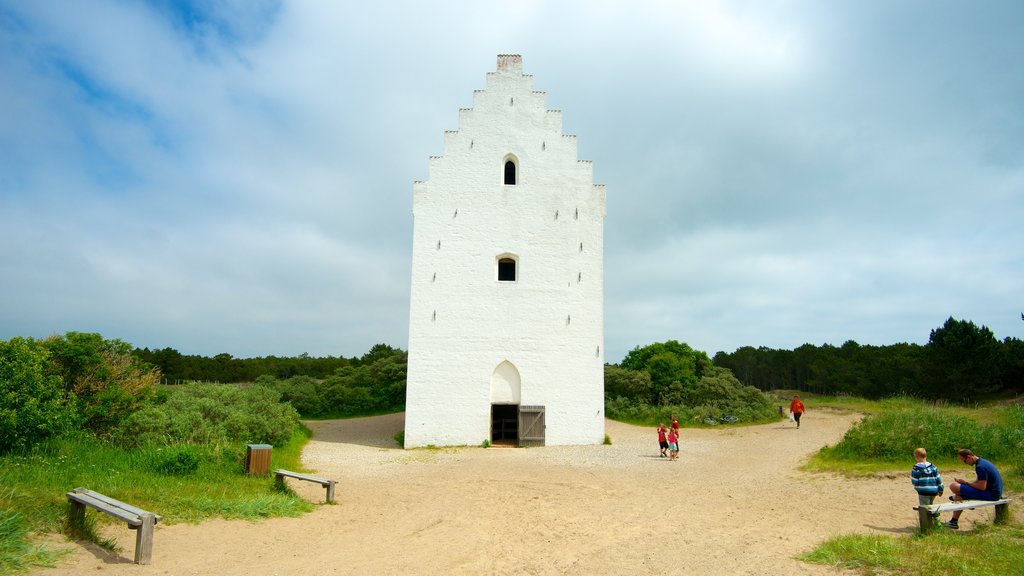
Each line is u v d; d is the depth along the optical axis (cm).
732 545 960
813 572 801
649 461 2025
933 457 1656
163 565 767
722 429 3153
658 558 902
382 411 3959
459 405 2458
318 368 7194
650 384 4150
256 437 1925
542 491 1474
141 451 1413
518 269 2558
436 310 2509
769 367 9094
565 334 2531
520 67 2681
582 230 2597
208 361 6925
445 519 1168
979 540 903
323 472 1780
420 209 2564
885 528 1060
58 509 858
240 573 769
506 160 2666
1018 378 4406
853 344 7794
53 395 1373
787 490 1473
